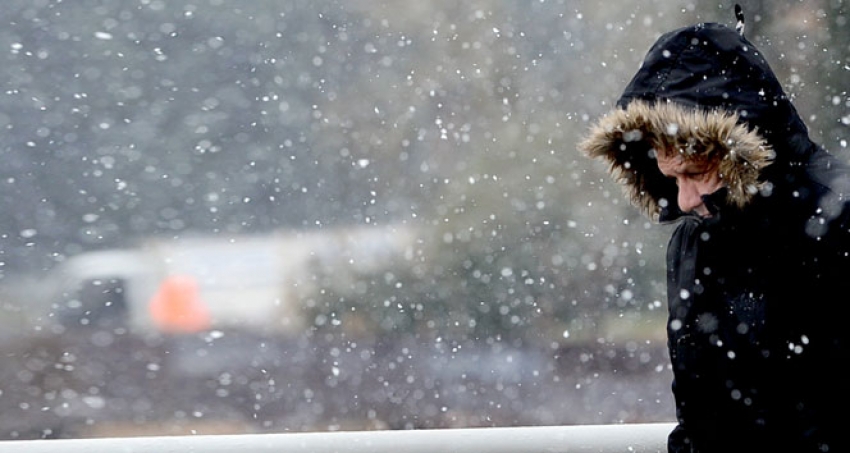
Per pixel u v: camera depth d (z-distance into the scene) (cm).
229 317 5012
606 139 936
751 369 828
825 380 796
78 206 6034
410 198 4400
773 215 807
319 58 4994
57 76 6272
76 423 3959
